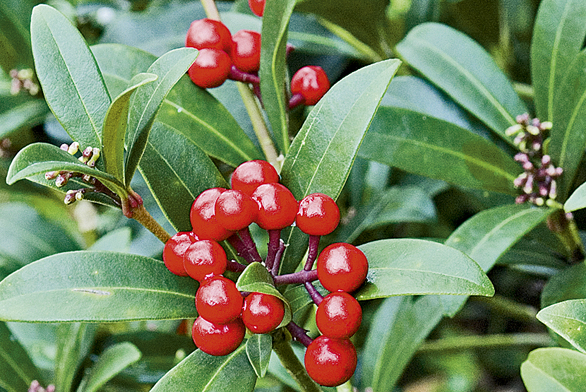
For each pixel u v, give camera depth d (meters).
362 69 0.28
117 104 0.25
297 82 0.32
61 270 0.27
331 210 0.26
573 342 0.26
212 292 0.26
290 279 0.27
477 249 0.31
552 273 0.35
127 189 0.27
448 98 0.36
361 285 0.27
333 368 0.26
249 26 0.36
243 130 0.33
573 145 0.32
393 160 0.33
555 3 0.33
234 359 0.28
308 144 0.28
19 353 0.35
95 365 0.32
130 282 0.27
